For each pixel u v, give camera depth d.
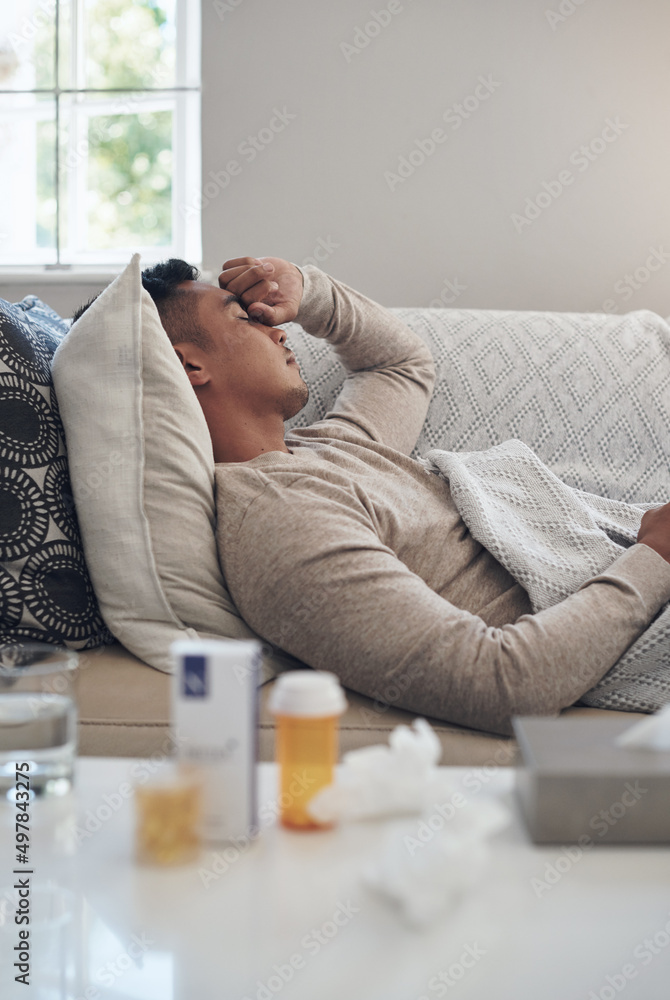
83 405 0.99
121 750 0.80
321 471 1.04
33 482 0.95
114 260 2.15
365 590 0.85
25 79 2.11
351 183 1.94
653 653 0.88
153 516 0.97
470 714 0.82
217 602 0.97
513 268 1.96
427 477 1.17
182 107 2.09
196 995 0.38
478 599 1.03
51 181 2.14
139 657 0.96
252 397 1.17
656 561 0.93
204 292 1.19
